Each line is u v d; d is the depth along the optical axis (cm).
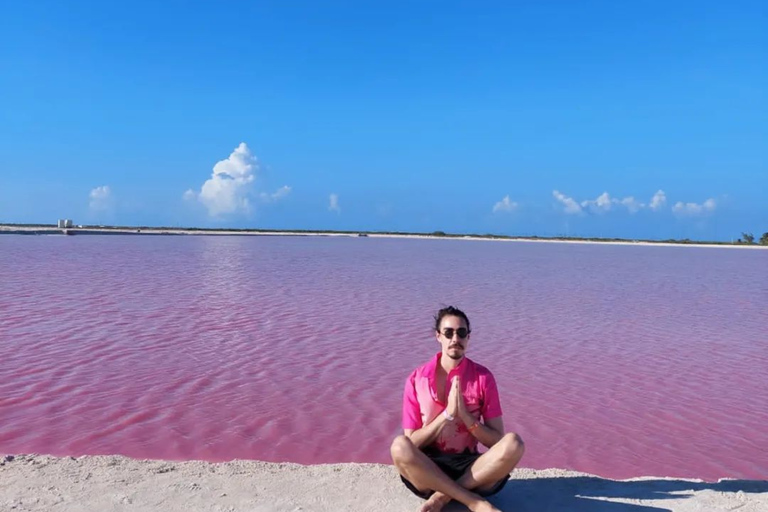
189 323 1369
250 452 653
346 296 1900
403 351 1130
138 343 1148
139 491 477
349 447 675
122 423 725
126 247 4400
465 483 459
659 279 2781
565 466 649
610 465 652
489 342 1245
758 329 1441
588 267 3484
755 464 661
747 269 3588
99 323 1341
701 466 654
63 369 952
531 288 2258
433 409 475
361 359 1064
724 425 771
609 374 1002
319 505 462
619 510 469
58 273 2425
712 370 1038
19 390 841
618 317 1596
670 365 1068
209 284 2155
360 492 488
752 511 468
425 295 1966
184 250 4247
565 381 958
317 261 3481
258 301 1750
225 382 905
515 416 794
